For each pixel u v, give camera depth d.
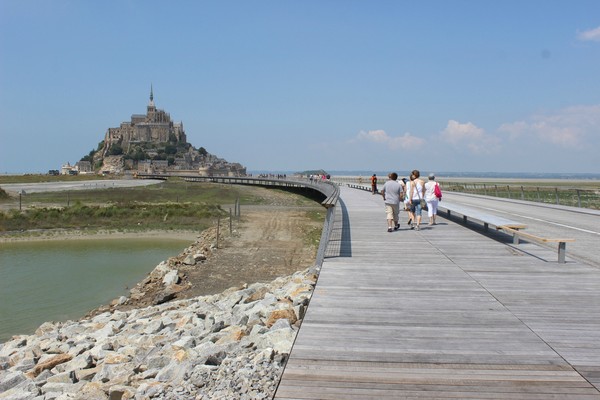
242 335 9.32
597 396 5.46
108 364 9.64
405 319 8.11
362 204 33.41
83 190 86.56
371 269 11.92
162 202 68.50
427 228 19.64
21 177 137.62
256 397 5.96
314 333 7.43
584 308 8.73
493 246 15.27
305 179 105.38
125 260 34.34
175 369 8.05
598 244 16.48
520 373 6.04
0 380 9.49
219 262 29.77
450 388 5.63
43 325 16.25
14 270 30.36
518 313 8.44
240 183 133.00
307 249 34.75
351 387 5.65
